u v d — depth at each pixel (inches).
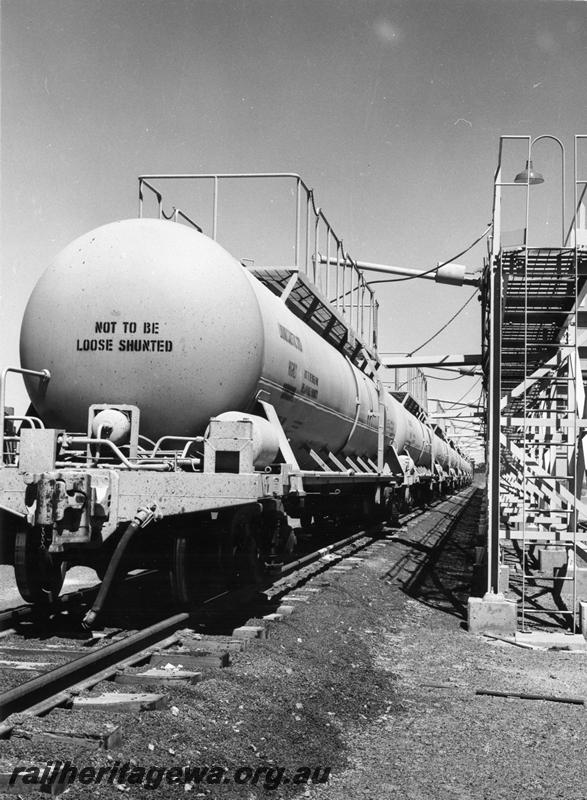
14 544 283.6
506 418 377.1
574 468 362.6
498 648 328.8
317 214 538.3
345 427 567.2
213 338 315.0
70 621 304.2
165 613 315.3
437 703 244.4
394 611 397.1
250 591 340.8
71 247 329.7
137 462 293.6
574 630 355.3
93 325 313.1
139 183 440.5
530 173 360.2
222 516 314.7
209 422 303.6
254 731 196.5
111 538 291.0
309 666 266.4
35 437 256.4
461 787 179.6
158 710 193.9
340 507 696.4
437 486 1514.5
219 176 457.7
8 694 183.8
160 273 314.2
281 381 382.9
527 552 563.2
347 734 211.6
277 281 456.1
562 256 361.4
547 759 198.4
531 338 472.7
